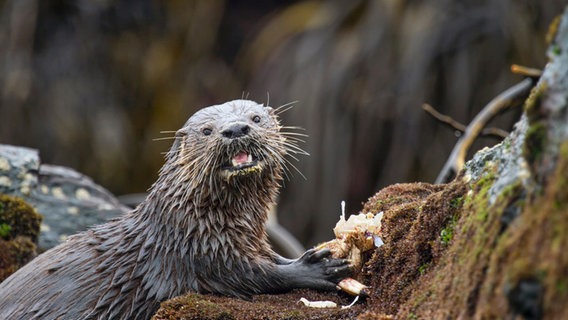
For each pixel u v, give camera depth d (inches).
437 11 1939.0
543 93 404.8
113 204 1083.9
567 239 358.9
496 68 1875.0
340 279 638.5
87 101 2180.1
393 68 1939.0
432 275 499.5
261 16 2434.8
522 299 368.2
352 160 1953.7
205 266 675.4
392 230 587.2
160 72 2287.2
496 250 410.0
